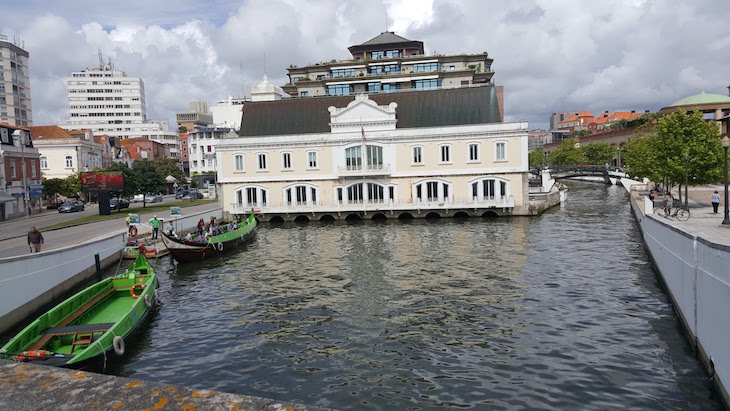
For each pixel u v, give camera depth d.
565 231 44.53
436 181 58.72
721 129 65.81
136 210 64.88
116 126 176.12
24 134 67.12
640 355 16.34
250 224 47.34
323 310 22.70
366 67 92.62
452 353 17.14
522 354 16.84
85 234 39.47
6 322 19.77
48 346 16.66
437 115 62.25
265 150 61.75
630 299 22.73
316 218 61.03
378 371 15.91
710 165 46.44
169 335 19.98
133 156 126.88
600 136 150.12
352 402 13.98
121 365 17.00
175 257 34.50
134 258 36.06
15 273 20.61
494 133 57.06
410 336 18.92
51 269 24.11
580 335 18.39
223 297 25.70
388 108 59.41
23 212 63.94
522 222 51.81
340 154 60.41
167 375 16.14
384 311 22.20
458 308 22.25
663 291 23.89
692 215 38.00
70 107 173.62
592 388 14.23
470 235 43.94
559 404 13.45
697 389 13.79
